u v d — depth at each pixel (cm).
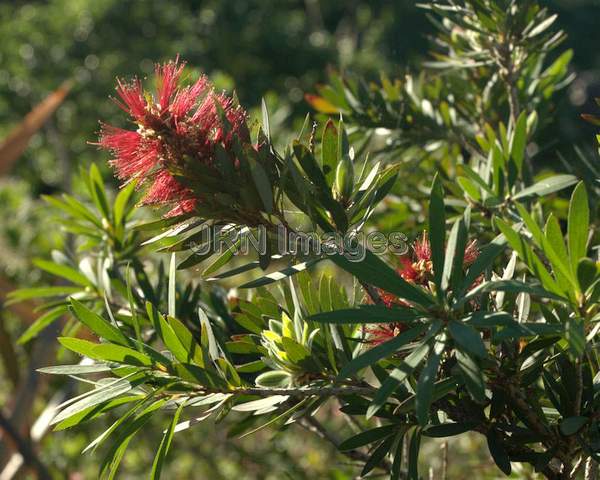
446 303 145
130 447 500
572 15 1619
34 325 260
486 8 242
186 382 162
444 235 149
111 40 1167
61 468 454
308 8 1473
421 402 135
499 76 265
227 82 474
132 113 160
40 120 399
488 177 218
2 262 454
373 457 170
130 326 235
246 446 463
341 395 177
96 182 261
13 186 537
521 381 169
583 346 137
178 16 1228
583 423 154
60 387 439
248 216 161
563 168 329
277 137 392
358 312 144
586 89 1459
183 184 158
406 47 1476
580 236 141
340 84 286
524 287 141
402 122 278
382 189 163
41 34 1148
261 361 181
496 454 165
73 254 323
